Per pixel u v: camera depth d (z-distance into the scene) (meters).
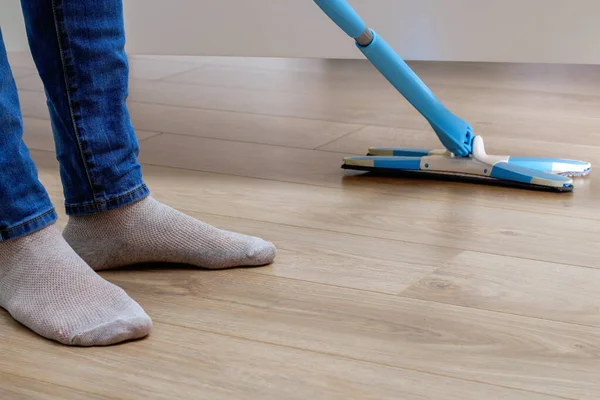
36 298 0.91
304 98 2.18
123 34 1.02
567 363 0.82
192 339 0.88
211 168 1.55
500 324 0.90
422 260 1.09
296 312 0.94
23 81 2.46
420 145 1.70
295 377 0.80
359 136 1.78
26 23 0.98
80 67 0.97
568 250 1.12
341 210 1.30
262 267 1.08
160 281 1.04
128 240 1.06
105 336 0.86
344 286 1.01
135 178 1.06
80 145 1.00
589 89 2.22
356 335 0.88
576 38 2.11
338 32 2.24
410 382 0.79
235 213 1.29
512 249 1.13
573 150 1.63
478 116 1.92
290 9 2.24
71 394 0.77
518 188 1.41
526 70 2.51
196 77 2.50
